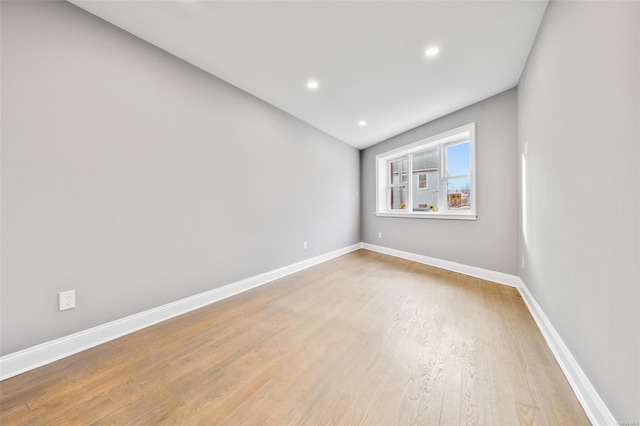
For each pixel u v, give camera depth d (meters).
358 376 1.41
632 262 0.88
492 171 3.09
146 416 1.16
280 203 3.41
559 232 1.58
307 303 2.49
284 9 1.69
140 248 2.00
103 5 1.65
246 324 2.06
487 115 3.11
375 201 5.20
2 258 1.42
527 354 1.60
